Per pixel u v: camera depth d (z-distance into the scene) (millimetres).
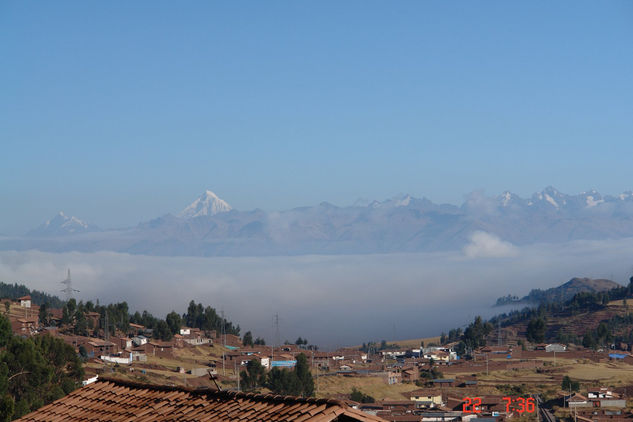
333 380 172500
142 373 146875
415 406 136625
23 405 57938
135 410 17344
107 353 166875
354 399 145625
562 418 129625
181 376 154625
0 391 59188
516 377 198375
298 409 14641
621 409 138000
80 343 168000
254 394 16156
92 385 20156
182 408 16641
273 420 14430
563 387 165375
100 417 17578
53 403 19516
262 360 191625
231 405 15906
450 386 183500
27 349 69125
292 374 138500
